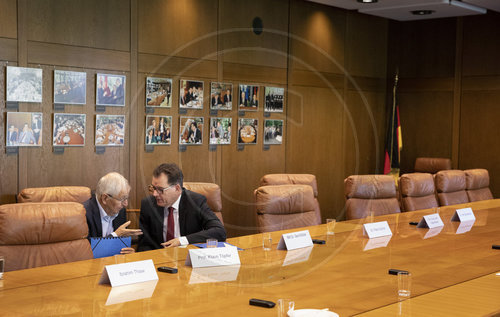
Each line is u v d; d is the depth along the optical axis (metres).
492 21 8.16
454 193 5.96
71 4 5.11
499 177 8.20
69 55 5.12
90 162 5.32
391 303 2.11
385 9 7.80
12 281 2.42
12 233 2.83
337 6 7.70
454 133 8.55
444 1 7.25
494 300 2.17
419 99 8.80
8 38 4.73
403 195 5.36
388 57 8.95
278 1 7.05
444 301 2.15
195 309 2.02
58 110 5.07
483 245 3.34
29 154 4.91
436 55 8.64
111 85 5.39
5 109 4.75
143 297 2.17
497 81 8.16
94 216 3.49
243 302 2.12
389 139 8.45
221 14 6.41
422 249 3.20
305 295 2.22
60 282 2.40
